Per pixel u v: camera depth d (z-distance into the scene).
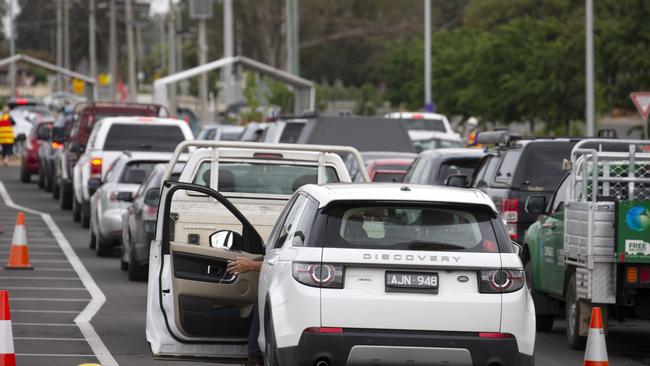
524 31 132.25
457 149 55.31
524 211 44.56
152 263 28.72
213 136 102.69
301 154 36.41
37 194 101.00
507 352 24.12
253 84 171.38
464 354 24.02
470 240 24.47
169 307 27.84
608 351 35.62
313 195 25.67
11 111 158.88
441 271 24.27
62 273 52.69
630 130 122.75
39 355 32.41
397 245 24.31
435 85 159.25
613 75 121.75
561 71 120.56
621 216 33.12
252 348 27.23
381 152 72.50
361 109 193.25
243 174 36.84
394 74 193.12
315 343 23.98
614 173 35.28
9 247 62.53
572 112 121.56
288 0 155.62
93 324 38.38
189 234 36.59
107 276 51.75
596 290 33.56
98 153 71.94
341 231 24.50
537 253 39.09
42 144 107.50
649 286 33.28
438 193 24.91
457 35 177.38
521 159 44.84
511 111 129.75
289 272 24.58
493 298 24.19
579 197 35.72
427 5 136.25
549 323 39.66
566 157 44.84
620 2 115.50
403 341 23.97
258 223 36.47
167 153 59.78
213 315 27.80
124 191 58.19
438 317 24.06
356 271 24.27
